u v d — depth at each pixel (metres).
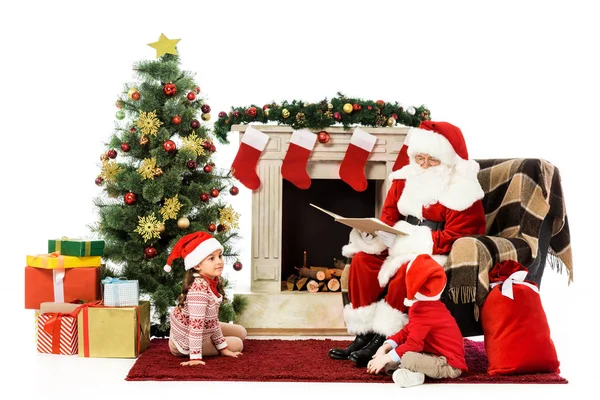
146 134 5.66
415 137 5.09
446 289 4.71
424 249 4.81
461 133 5.14
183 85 5.77
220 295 5.08
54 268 5.38
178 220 5.61
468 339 5.80
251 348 5.35
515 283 4.73
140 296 5.72
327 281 6.18
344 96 6.03
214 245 4.98
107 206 5.70
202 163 5.84
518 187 5.13
